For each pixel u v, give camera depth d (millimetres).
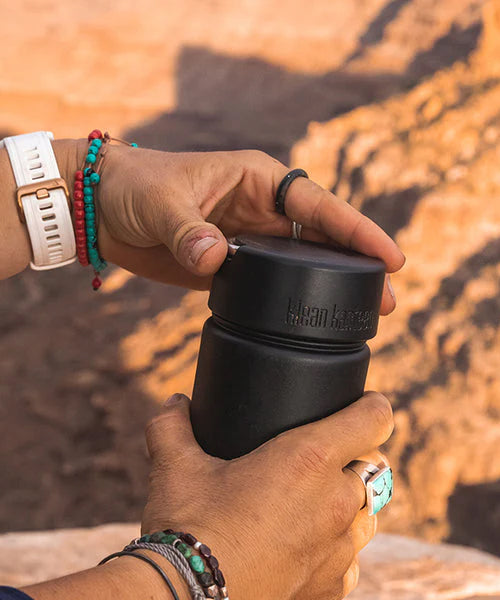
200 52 9367
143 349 2998
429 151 2816
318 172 3203
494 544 1884
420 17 7672
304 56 8938
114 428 2693
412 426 2070
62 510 2457
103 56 9477
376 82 7887
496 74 3010
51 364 3139
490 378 2135
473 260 2439
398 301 2398
